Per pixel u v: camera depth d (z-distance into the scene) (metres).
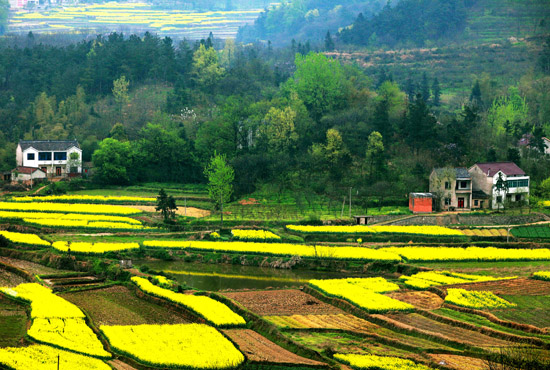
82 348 78.62
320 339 86.25
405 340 85.94
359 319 95.06
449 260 130.12
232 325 90.69
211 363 75.50
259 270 129.00
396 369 74.56
